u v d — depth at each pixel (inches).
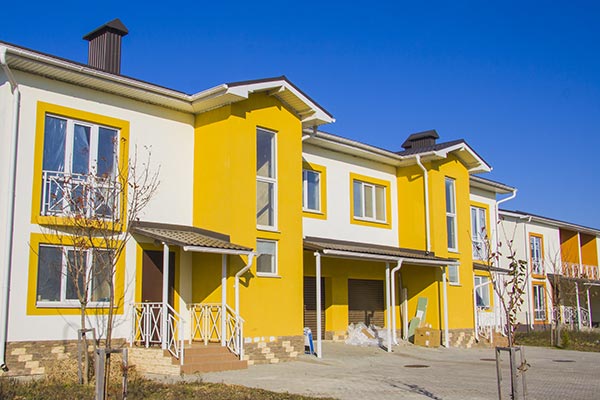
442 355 717.9
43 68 501.7
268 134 642.8
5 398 357.4
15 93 491.8
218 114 606.2
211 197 600.1
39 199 497.0
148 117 588.7
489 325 956.0
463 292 884.0
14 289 476.1
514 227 1253.1
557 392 454.6
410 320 856.9
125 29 617.6
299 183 663.1
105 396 354.9
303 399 389.4
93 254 471.5
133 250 553.0
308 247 657.0
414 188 866.8
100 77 533.0
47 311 491.2
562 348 900.0
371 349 728.3
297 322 634.2
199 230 602.2
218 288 573.9
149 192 573.6
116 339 529.0
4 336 465.1
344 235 791.7
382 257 706.8
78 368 422.0
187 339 583.2
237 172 593.3
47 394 376.8
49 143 516.4
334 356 653.3
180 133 614.2
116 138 563.8
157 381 444.8
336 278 789.2
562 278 1267.2
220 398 380.8
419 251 847.1
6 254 471.2
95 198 510.9
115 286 532.4
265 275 609.0
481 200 1048.8
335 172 792.9
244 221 592.4
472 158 914.1
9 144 485.4
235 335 558.9
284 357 612.1
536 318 1248.8
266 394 401.4
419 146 953.5
